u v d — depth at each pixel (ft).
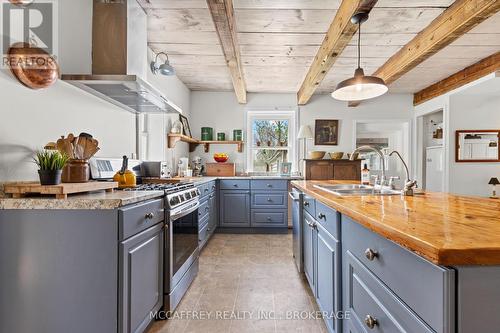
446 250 2.00
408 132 16.44
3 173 4.58
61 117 5.83
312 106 16.44
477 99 13.78
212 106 16.26
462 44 9.83
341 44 8.08
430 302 2.20
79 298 4.36
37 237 4.34
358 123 16.74
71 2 6.20
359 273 3.80
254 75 13.16
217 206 13.99
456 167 13.93
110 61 6.62
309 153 15.74
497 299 2.02
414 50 9.19
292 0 7.14
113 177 6.82
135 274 4.85
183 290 7.19
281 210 14.01
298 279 8.19
